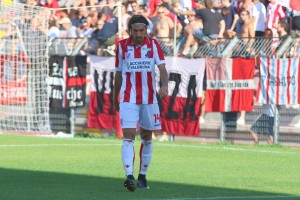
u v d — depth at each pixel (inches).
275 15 2027.6
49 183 1157.7
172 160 1536.7
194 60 1972.2
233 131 1964.8
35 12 2188.7
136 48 1083.9
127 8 2315.5
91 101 2134.6
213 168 1396.4
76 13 2416.3
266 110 1909.4
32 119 2208.4
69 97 2177.7
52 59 2201.0
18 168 1364.4
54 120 2217.0
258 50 1905.8
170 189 1101.7
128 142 1070.4
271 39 1882.4
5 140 2000.5
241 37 1930.4
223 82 1940.2
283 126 1902.1
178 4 2170.3
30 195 1024.2
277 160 1556.3
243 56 1929.1
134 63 1080.2
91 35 2294.5
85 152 1691.7
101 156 1601.9
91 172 1310.3
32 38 2197.3
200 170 1360.7
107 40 2149.4
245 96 1905.8
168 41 2048.5
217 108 1952.5
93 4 2385.6
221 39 1964.8
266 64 1877.5
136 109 1082.1
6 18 2213.3
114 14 2176.4
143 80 1080.8
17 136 2128.4
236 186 1143.6
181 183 1173.7
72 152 1689.2
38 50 2199.8
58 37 2255.2
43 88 2201.0
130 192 1063.0
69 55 2176.4
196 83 1967.3
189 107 1977.1
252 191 1088.2
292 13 2026.3
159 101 2031.3
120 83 1102.4
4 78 2224.4
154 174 1294.3
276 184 1173.1
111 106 2094.0
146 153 1098.7
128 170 1056.8
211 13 2048.5
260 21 2052.2
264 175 1294.3
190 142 2003.0
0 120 2242.9
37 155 1615.4
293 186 1151.0
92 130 2164.1
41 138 2070.6
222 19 2065.7
